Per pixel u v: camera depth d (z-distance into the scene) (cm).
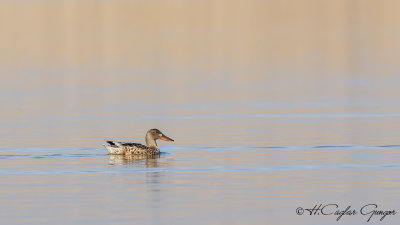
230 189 2302
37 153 3034
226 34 9356
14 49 8144
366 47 8144
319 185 2353
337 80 5791
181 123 3906
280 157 2888
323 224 1939
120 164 2758
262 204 2117
